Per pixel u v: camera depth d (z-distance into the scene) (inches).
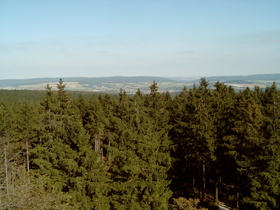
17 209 552.1
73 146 877.2
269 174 673.6
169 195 811.4
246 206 756.0
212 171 1173.7
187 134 1195.3
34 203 584.1
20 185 673.0
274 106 773.9
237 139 903.7
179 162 1301.7
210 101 1217.4
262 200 693.9
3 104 1840.6
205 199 1171.9
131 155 813.9
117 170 826.2
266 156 697.6
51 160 915.4
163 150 1086.4
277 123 721.0
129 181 790.5
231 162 976.3
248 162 753.0
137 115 1266.0
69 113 1339.8
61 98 1386.6
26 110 1318.9
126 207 761.6
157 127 1299.2
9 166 705.6
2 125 1310.3
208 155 1016.9
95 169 816.9
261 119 826.8
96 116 1664.6
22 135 1275.8
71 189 815.7
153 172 781.9
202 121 1027.9
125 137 920.9
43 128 1135.0
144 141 825.5
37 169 915.4
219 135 1072.8
